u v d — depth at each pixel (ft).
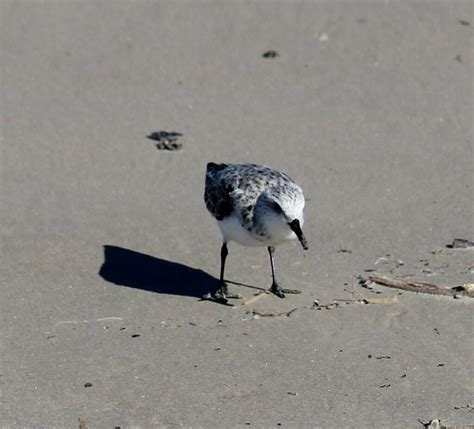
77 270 44.93
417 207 50.26
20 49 64.90
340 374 36.29
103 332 39.81
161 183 52.60
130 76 62.75
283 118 58.90
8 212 49.29
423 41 66.33
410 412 33.81
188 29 67.26
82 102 60.13
